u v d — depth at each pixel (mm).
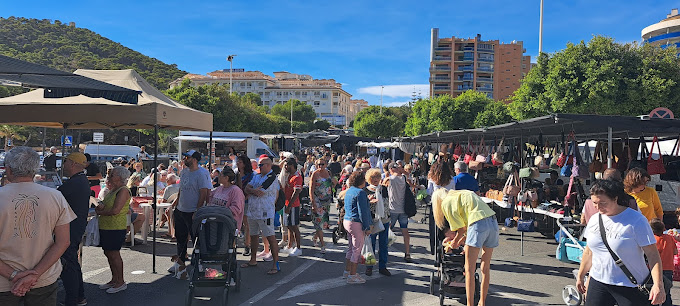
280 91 135625
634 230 3209
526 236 10070
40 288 3035
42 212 2977
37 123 9367
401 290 6129
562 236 6730
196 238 5504
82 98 7738
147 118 6684
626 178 4902
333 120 131875
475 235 4863
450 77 102938
